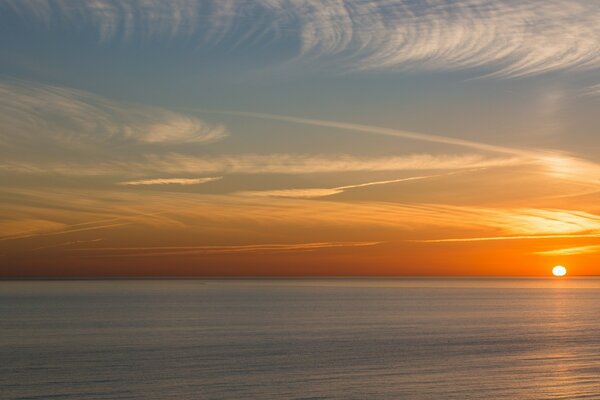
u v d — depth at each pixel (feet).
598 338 267.39
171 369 186.09
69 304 549.13
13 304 549.13
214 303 567.18
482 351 226.17
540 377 174.70
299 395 153.58
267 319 365.61
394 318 376.27
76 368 187.73
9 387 161.38
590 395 153.38
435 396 152.25
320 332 290.15
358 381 169.17
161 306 513.04
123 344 244.01
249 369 186.29
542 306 512.63
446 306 515.09
